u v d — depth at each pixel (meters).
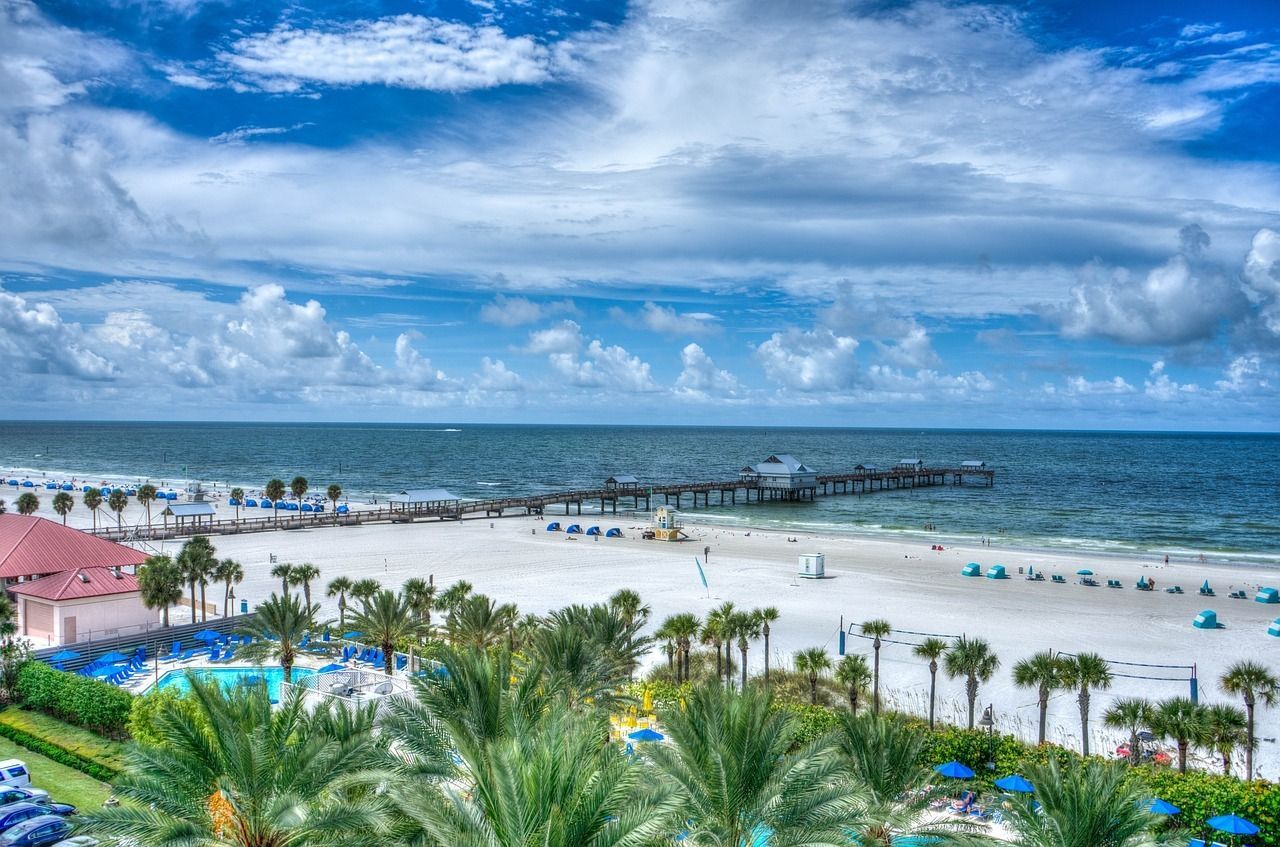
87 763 34.28
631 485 149.12
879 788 24.11
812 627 60.88
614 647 41.41
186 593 71.38
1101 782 22.08
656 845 17.30
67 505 111.06
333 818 18.58
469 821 16.53
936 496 176.12
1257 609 68.81
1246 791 29.14
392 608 45.59
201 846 18.31
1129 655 54.22
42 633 52.53
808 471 166.00
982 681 40.81
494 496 175.62
